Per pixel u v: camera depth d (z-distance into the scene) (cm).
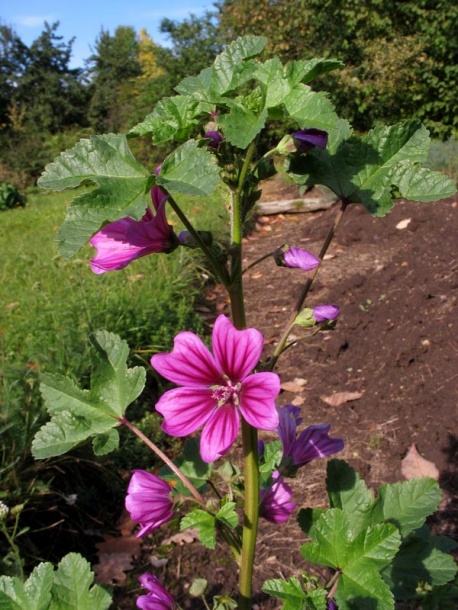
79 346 366
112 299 439
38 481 281
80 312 414
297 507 301
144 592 264
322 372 410
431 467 309
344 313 468
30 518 286
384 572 162
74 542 292
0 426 280
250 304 555
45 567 146
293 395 394
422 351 387
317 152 142
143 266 541
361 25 1247
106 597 152
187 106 114
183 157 107
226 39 1355
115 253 128
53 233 784
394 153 140
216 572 271
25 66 2991
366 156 140
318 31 1240
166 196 118
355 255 646
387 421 348
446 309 417
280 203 880
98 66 3822
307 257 137
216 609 143
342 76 1170
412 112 1244
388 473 312
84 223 101
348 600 131
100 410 146
